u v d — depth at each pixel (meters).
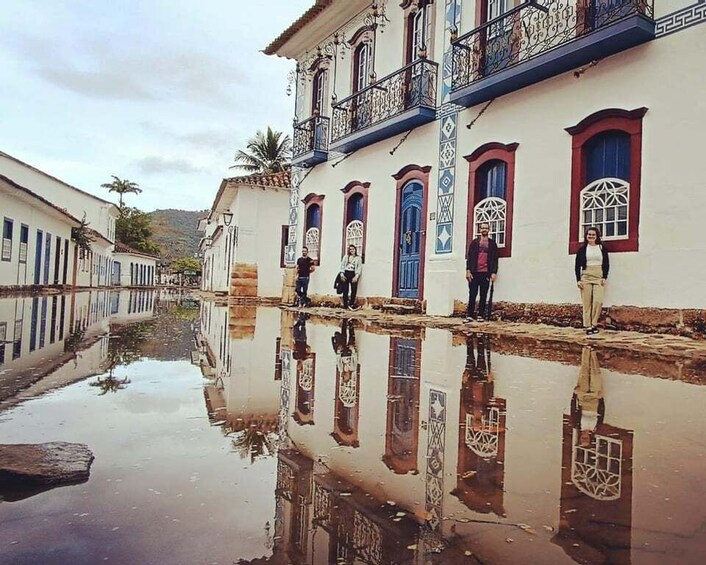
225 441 2.34
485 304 9.59
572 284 8.43
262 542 1.38
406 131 12.32
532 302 9.02
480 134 10.23
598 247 7.55
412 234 12.09
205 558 1.28
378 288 13.13
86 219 40.94
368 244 13.56
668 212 7.21
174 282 81.81
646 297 7.40
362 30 14.24
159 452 2.14
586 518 1.56
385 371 4.39
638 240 7.51
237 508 1.60
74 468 1.89
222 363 4.78
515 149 9.48
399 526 1.50
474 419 2.80
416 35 12.45
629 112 7.69
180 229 122.31
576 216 8.41
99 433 2.38
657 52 7.45
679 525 1.51
